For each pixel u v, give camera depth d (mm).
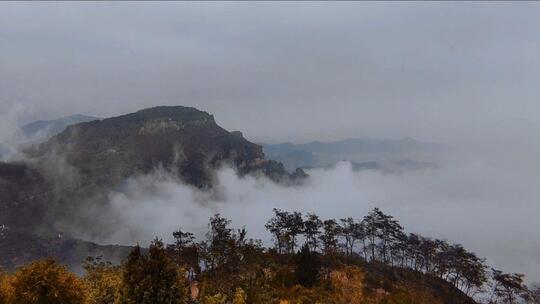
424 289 104688
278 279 84688
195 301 57062
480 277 112688
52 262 43688
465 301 111875
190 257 82312
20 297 41375
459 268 116562
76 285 43781
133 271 41094
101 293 50031
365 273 103375
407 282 108562
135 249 42188
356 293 72062
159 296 40062
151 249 42094
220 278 73938
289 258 102875
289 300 71438
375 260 131875
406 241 127188
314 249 112938
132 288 40562
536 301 107562
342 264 95938
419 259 128250
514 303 109250
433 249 123750
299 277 84938
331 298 72375
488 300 117875
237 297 60625
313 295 75625
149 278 40344
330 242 111000
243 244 85188
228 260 80000
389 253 134000
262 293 69938
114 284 51219
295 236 115312
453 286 120250
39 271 42188
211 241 85500
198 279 77812
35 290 41531
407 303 83250
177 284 41688
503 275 109688
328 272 91750
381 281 102688
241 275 79250
